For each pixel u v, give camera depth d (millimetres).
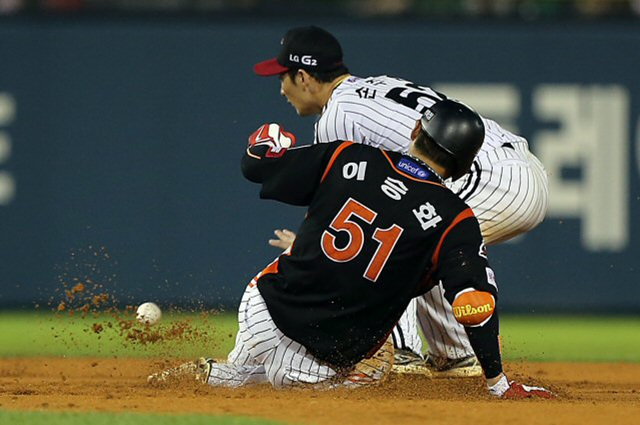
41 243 44875
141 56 45062
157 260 44812
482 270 17188
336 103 20312
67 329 39500
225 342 33188
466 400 17250
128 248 44844
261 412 15320
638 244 45062
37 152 44969
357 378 18562
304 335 17953
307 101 21078
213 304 44781
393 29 45375
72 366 26422
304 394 17703
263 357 18500
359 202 17641
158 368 25578
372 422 14539
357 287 17562
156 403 16422
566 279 44969
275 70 20922
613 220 45062
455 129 17750
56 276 44812
